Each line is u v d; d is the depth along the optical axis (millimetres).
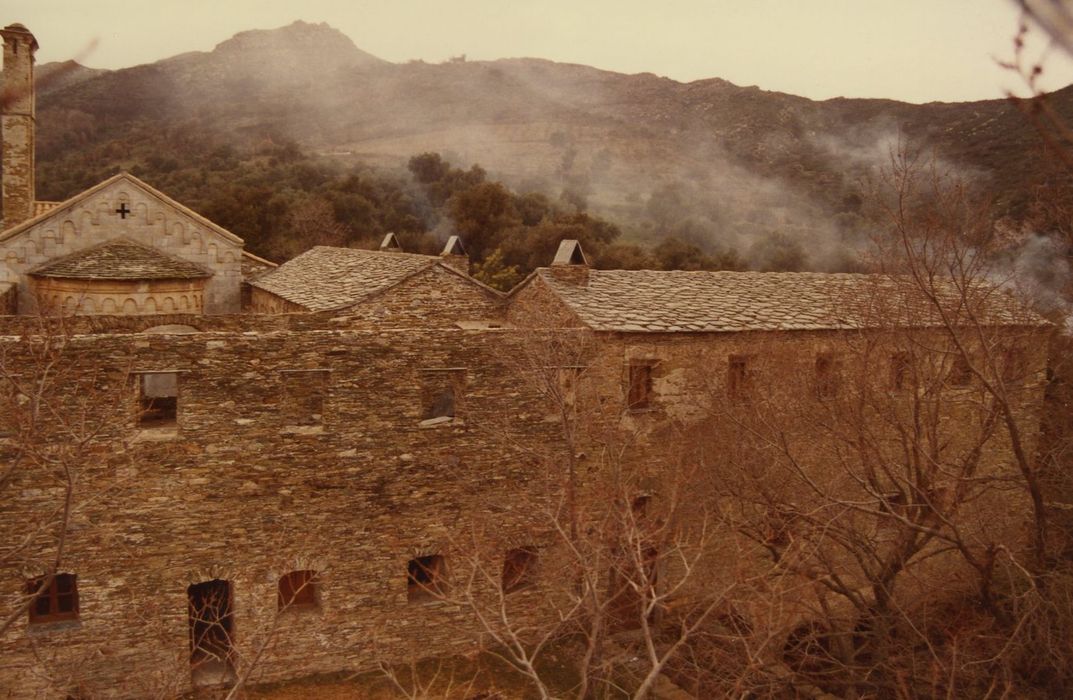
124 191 24828
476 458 16094
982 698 13867
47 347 11375
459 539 15945
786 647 17188
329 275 24719
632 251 48312
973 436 20125
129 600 14148
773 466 15258
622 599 17812
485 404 16094
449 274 21422
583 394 16781
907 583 17469
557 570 14992
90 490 13703
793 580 14992
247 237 47375
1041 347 18031
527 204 58375
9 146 28328
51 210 23844
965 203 14148
